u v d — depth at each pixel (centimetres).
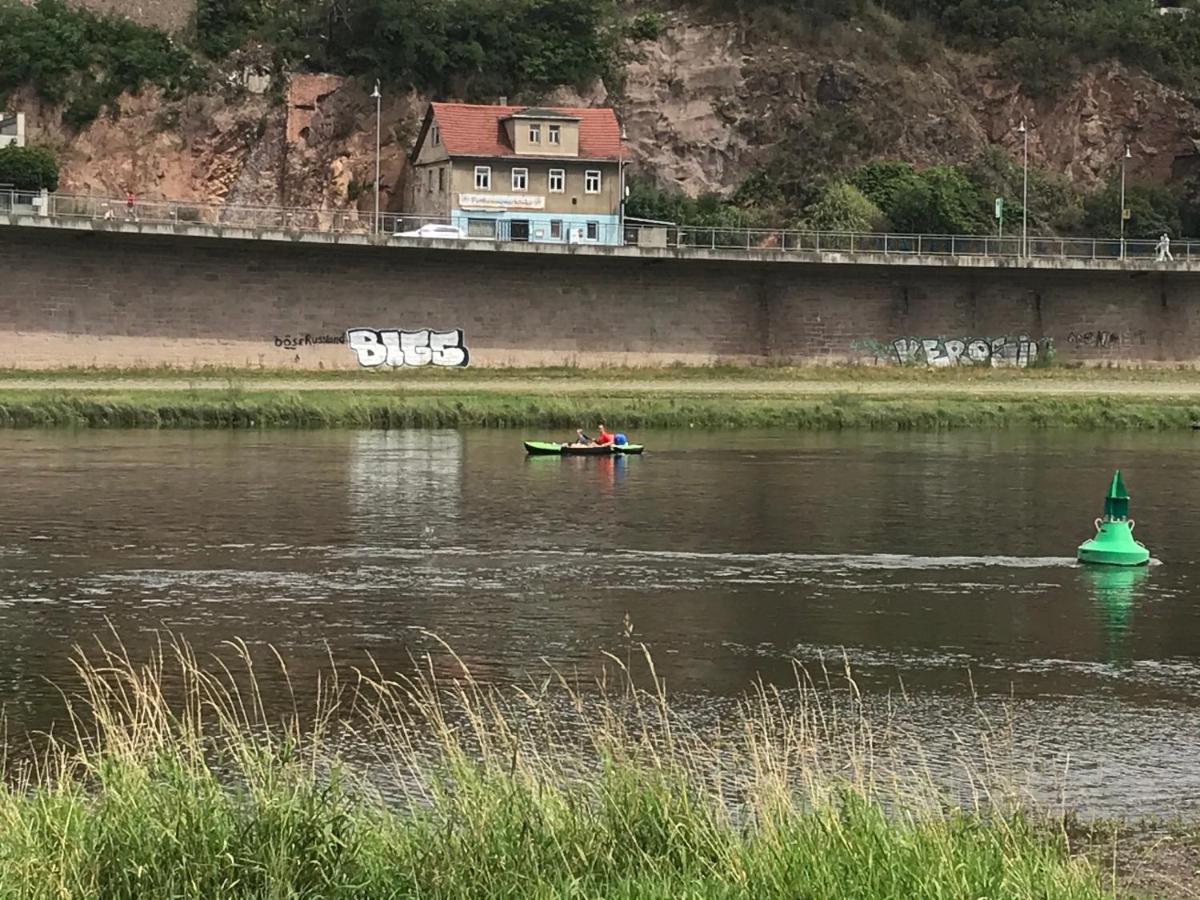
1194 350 11288
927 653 3197
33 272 9212
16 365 9156
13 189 10000
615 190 11594
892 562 4206
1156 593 3834
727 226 12325
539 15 13450
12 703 2725
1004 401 8650
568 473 6003
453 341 10056
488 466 6184
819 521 4881
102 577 3859
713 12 14100
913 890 1599
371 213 10844
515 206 11419
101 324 9356
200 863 1623
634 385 9425
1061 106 14412
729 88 13575
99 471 5775
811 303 10738
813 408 8225
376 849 1692
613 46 13612
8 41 12012
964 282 10969
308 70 12619
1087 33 14788
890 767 2400
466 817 1742
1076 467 6375
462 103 12225
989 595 3784
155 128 12081
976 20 14888
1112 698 2867
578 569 4050
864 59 14038
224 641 3219
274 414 7669
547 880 1658
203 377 9200
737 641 3278
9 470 5753
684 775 1886
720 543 4466
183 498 5153
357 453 6531
